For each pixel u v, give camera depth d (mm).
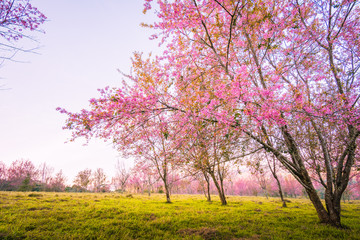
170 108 6695
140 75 6965
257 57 8047
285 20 6910
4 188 44906
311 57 8203
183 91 7258
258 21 6598
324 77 8469
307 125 8320
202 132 6414
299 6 6895
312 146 8586
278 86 5316
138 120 6715
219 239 6781
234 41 8219
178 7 5805
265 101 5344
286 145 7781
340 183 8242
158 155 7781
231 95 5617
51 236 6438
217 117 5672
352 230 7152
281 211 13078
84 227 7664
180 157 6980
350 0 6270
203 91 6820
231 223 9031
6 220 7930
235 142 6598
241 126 5762
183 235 7129
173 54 7664
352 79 7586
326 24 7637
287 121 5840
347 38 7504
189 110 6270
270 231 7488
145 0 5625
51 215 9172
